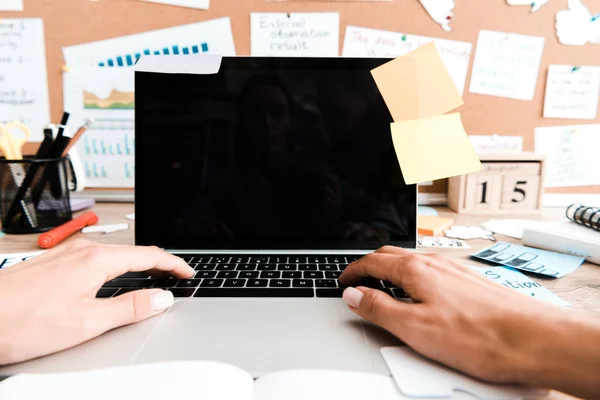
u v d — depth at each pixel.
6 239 0.55
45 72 0.75
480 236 0.56
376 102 0.52
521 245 0.52
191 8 0.72
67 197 0.61
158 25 0.73
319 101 0.52
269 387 0.23
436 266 0.32
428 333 0.26
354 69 0.52
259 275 0.42
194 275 0.42
